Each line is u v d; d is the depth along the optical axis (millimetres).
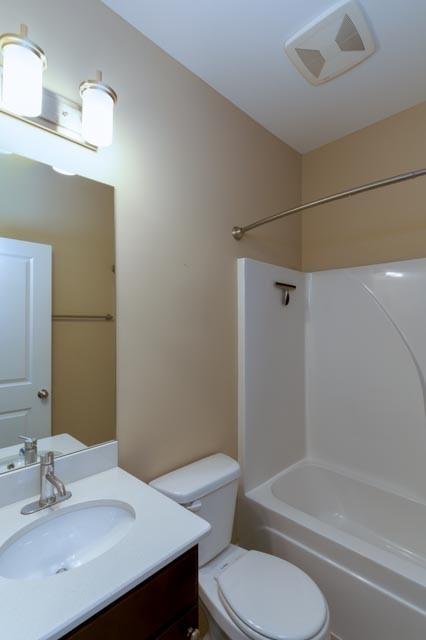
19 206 1031
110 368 1234
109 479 1122
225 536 1409
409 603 1176
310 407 2242
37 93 921
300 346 2207
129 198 1297
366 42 1434
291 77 1646
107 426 1215
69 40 1119
